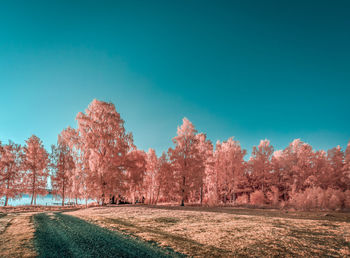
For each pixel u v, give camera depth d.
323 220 17.70
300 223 15.99
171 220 16.97
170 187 34.16
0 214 18.78
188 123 35.50
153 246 8.84
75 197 35.25
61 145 39.59
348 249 9.55
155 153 40.34
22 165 37.09
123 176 31.12
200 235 11.60
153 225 14.45
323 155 51.59
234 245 9.67
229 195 43.34
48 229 11.66
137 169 34.31
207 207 31.75
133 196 36.66
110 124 33.44
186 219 17.64
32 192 36.81
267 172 49.09
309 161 49.19
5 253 7.16
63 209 27.89
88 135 31.83
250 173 52.22
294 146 50.41
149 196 41.88
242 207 33.12
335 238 11.53
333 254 8.83
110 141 32.59
